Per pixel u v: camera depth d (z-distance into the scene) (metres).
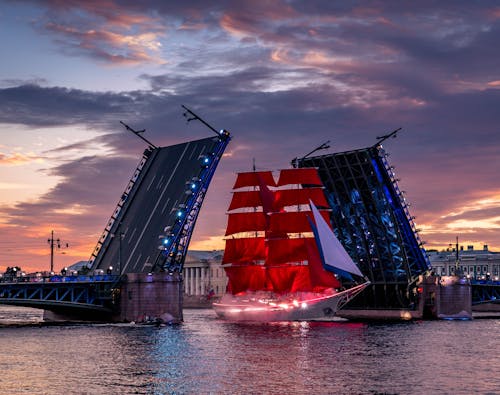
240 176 143.12
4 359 79.88
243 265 141.62
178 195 121.31
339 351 86.31
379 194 120.31
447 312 135.38
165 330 110.31
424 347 90.38
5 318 164.00
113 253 133.50
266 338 100.69
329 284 134.25
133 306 119.94
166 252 119.94
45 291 118.56
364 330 112.88
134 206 132.25
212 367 74.62
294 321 133.62
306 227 135.00
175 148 128.12
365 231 126.12
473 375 70.50
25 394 61.97
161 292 120.44
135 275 119.75
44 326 119.75
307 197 129.75
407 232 125.25
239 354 83.69
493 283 146.00
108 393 62.22
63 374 70.88
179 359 80.06
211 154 120.12
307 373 71.19
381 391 63.19
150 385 65.56
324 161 123.50
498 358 81.12
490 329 114.19
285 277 137.88
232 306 137.62
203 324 124.25
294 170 133.50
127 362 77.81
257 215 141.38
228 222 143.00
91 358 80.56
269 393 62.25
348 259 127.81
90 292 121.81
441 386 65.25
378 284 132.00
